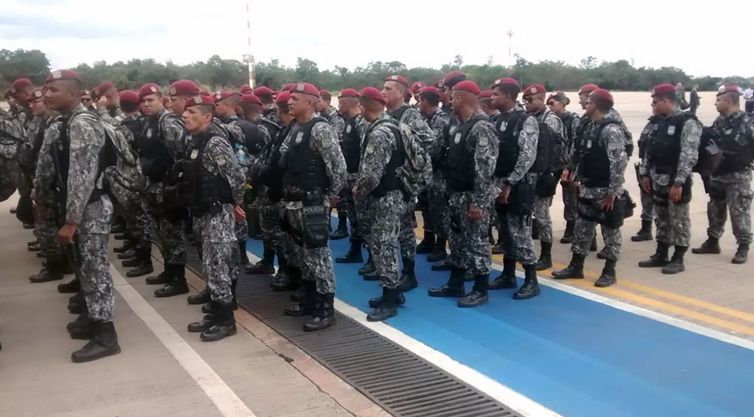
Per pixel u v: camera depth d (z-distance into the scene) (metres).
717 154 6.05
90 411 3.51
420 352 4.39
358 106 6.61
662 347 4.42
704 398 3.65
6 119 6.34
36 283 6.23
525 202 5.46
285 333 4.79
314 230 4.69
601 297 5.58
